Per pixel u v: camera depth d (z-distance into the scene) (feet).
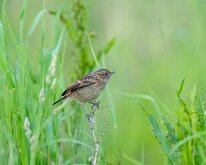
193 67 53.83
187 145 31.83
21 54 36.86
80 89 36.78
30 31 37.99
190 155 31.71
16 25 53.26
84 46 44.24
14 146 34.37
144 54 58.59
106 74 38.55
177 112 32.55
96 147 32.89
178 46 57.98
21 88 35.42
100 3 57.98
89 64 44.24
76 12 44.16
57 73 41.60
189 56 54.90
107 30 57.36
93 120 33.55
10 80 35.53
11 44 41.22
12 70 36.06
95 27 57.16
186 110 32.24
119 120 53.67
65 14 44.24
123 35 57.98
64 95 36.45
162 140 32.17
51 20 53.83
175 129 33.17
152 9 58.95
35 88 36.86
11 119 34.91
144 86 55.47
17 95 35.35
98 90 37.81
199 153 31.55
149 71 57.52
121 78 57.00
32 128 34.76
